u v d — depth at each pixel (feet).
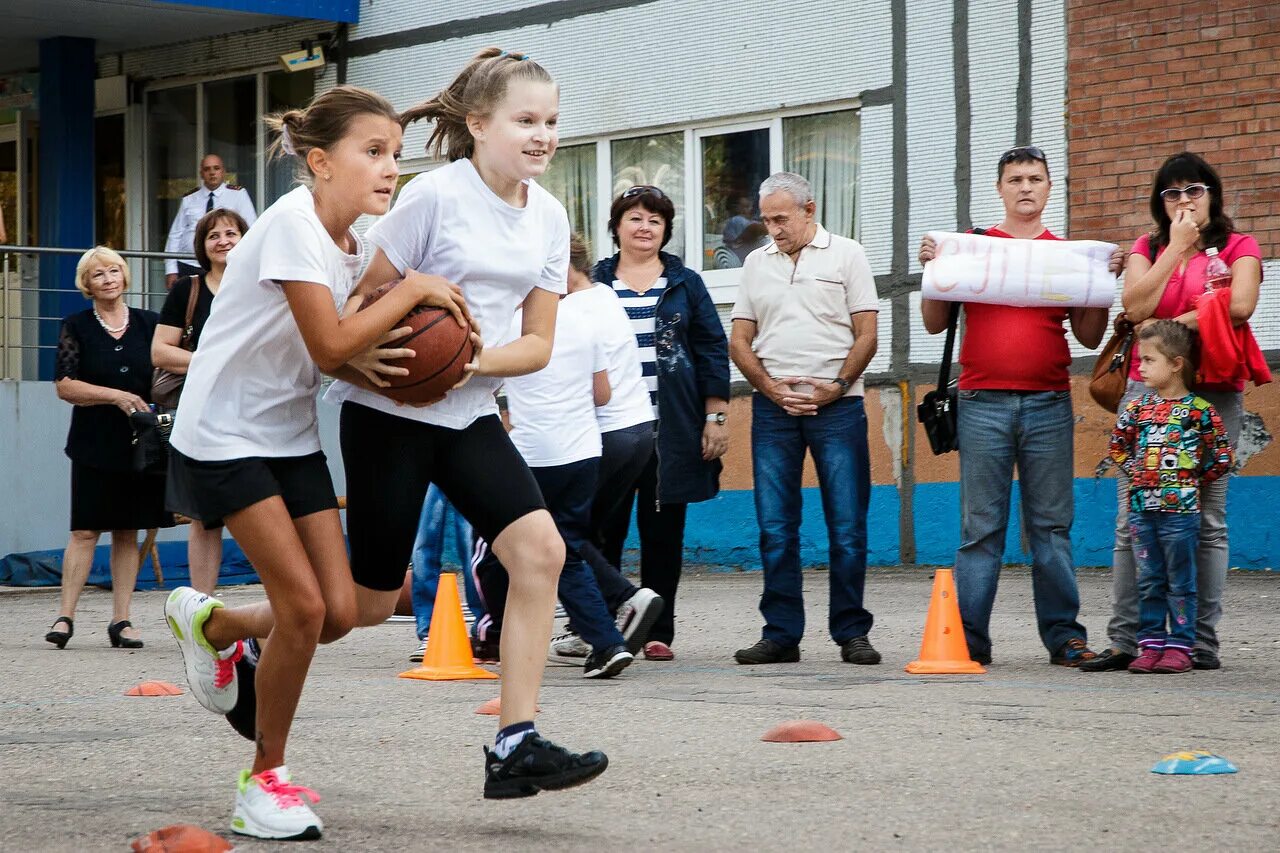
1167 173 21.48
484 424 12.54
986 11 39.96
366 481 12.30
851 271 23.13
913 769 13.89
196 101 54.39
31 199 55.26
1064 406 22.17
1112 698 18.31
